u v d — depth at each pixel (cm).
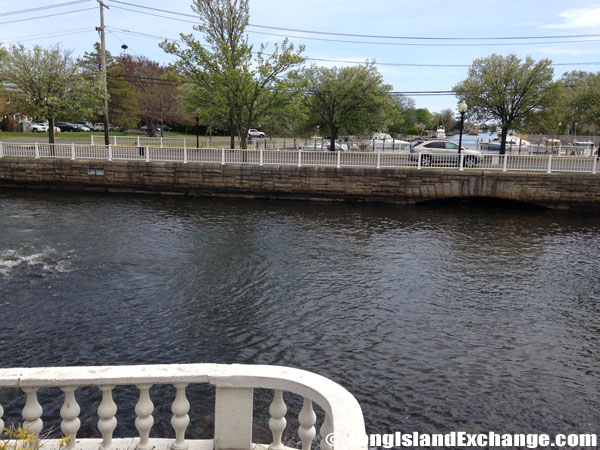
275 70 2617
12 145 2503
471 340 838
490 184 2117
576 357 786
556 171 2117
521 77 2989
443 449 565
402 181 2191
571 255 1383
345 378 706
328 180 2247
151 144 3566
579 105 2973
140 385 296
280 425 304
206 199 2272
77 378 283
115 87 4934
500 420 620
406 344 818
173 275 1138
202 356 759
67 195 2297
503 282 1144
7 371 284
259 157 2355
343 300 1011
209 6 2589
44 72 2600
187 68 2644
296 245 1445
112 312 914
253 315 923
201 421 590
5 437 372
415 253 1381
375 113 3450
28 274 1106
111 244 1389
